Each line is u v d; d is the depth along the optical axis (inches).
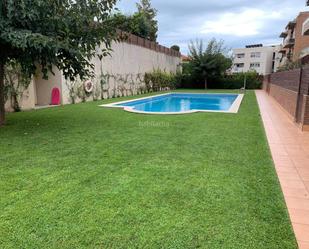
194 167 161.8
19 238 91.6
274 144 222.1
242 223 101.8
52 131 263.3
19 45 220.4
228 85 1161.4
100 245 88.4
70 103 545.0
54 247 87.2
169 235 93.9
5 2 225.0
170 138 236.5
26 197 121.0
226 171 155.7
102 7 283.3
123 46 743.7
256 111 420.5
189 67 1149.7
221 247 87.9
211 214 107.9
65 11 264.8
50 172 151.9
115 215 106.3
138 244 89.0
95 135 246.7
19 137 235.9
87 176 146.2
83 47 278.1
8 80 401.7
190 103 706.2
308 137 247.8
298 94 309.4
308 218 106.4
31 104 450.3
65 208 111.3
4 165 163.0
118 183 137.2
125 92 763.4
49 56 258.5
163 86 1043.3
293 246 88.8
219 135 249.0
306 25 568.1
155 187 132.6
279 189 132.6
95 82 621.9
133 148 203.0
